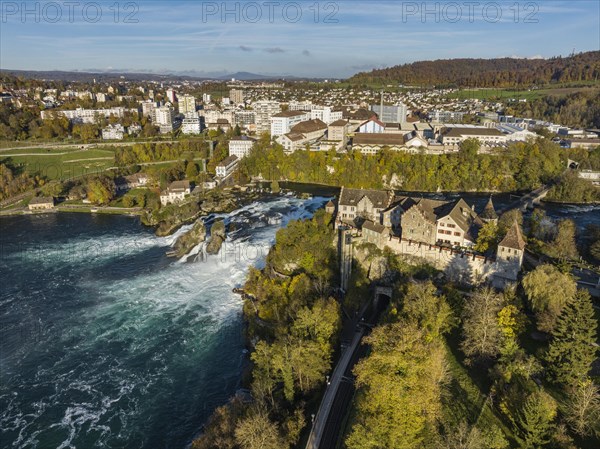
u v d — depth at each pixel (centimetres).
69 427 11562
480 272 15138
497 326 11194
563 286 12081
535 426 8588
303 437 10031
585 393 8794
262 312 14900
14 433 11400
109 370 13588
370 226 17075
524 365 10188
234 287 18062
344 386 11388
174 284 18588
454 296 13475
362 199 18812
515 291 13938
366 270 16762
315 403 11100
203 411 12038
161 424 11650
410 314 11575
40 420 11788
